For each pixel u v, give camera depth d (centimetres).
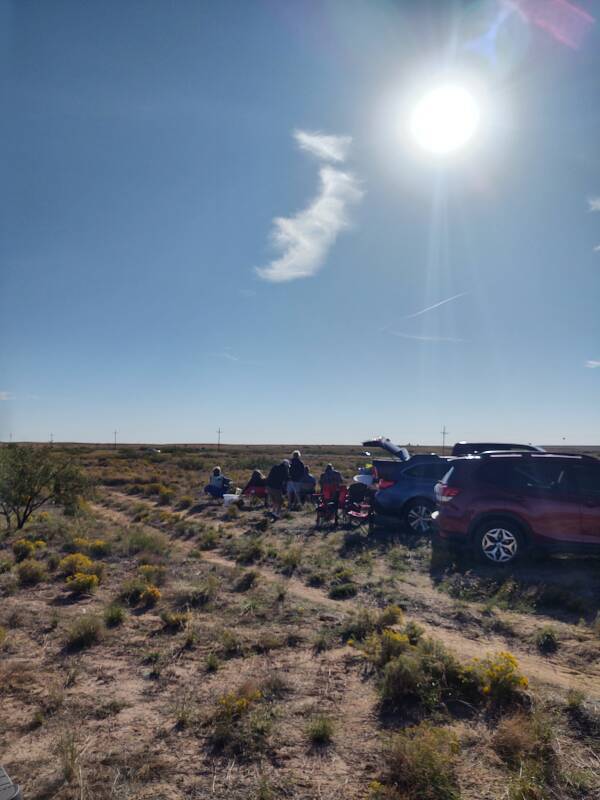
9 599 852
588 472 998
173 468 4291
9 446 1753
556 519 981
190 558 1156
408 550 1173
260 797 375
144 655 628
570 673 584
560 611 780
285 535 1414
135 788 387
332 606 814
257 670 584
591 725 455
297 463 1903
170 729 467
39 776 402
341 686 544
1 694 537
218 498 2214
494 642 675
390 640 595
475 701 502
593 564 1012
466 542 1037
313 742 443
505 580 897
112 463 4688
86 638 665
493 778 393
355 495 1524
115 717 489
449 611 785
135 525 1625
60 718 488
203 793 382
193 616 761
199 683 555
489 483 1035
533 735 429
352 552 1174
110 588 916
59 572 1010
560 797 371
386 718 480
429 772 384
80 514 1773
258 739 446
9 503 1645
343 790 384
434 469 1376
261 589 899
